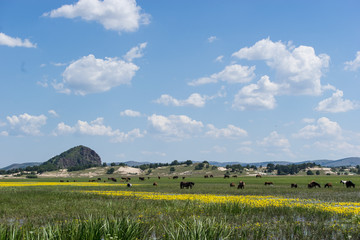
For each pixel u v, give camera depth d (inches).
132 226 364.2
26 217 663.8
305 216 654.5
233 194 1497.3
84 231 331.9
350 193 1512.1
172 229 373.7
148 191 1779.0
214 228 386.3
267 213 696.4
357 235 452.4
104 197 1233.4
